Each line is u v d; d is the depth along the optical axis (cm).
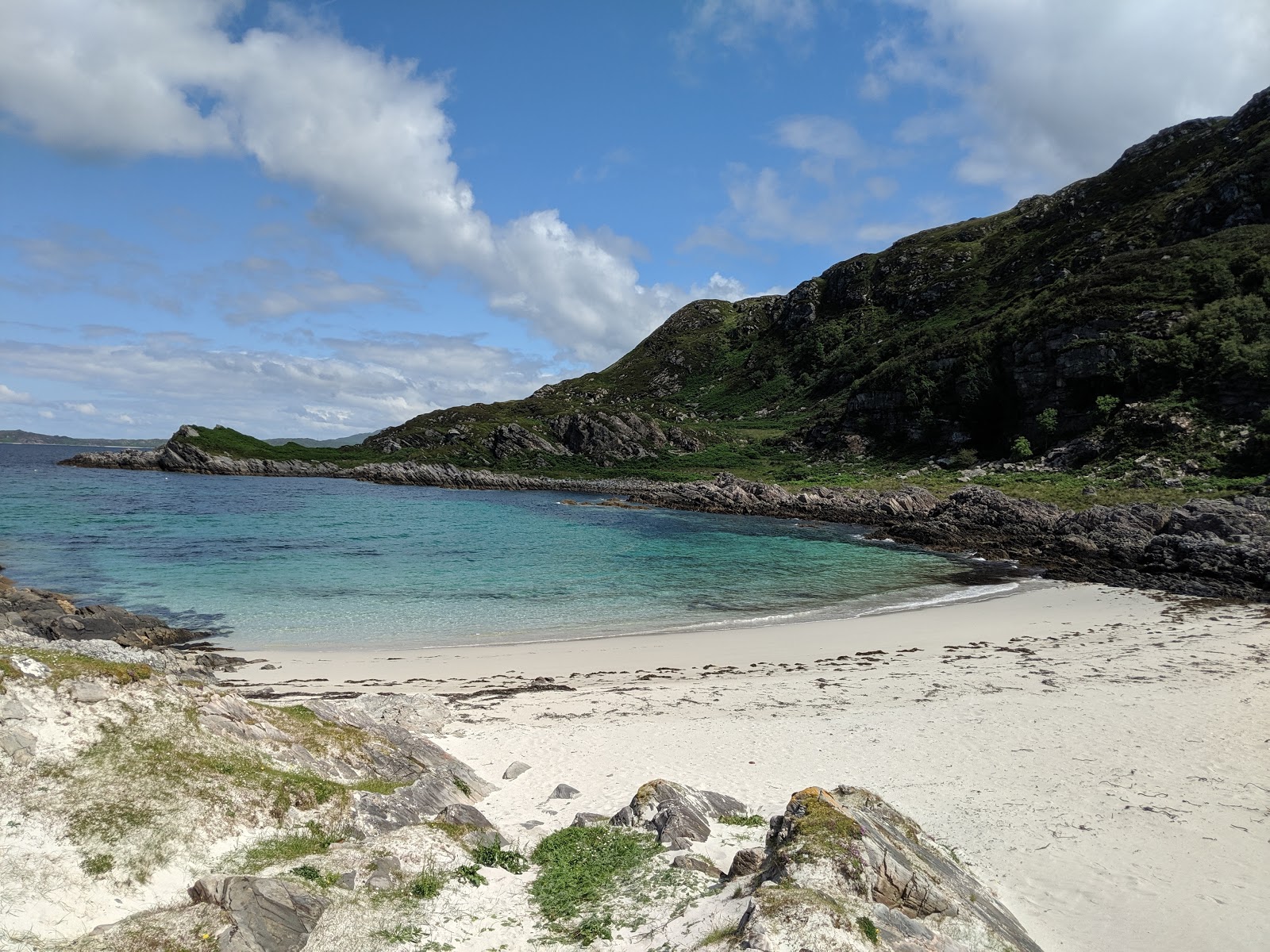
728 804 1289
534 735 1695
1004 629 2844
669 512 7850
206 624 2766
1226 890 1042
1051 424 7456
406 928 907
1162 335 7131
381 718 1716
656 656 2459
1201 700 1869
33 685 1120
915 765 1492
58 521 5294
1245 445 5625
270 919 866
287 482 10538
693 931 859
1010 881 1078
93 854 927
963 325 11388
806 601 3425
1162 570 3991
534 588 3600
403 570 3959
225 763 1169
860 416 10138
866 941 788
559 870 1066
